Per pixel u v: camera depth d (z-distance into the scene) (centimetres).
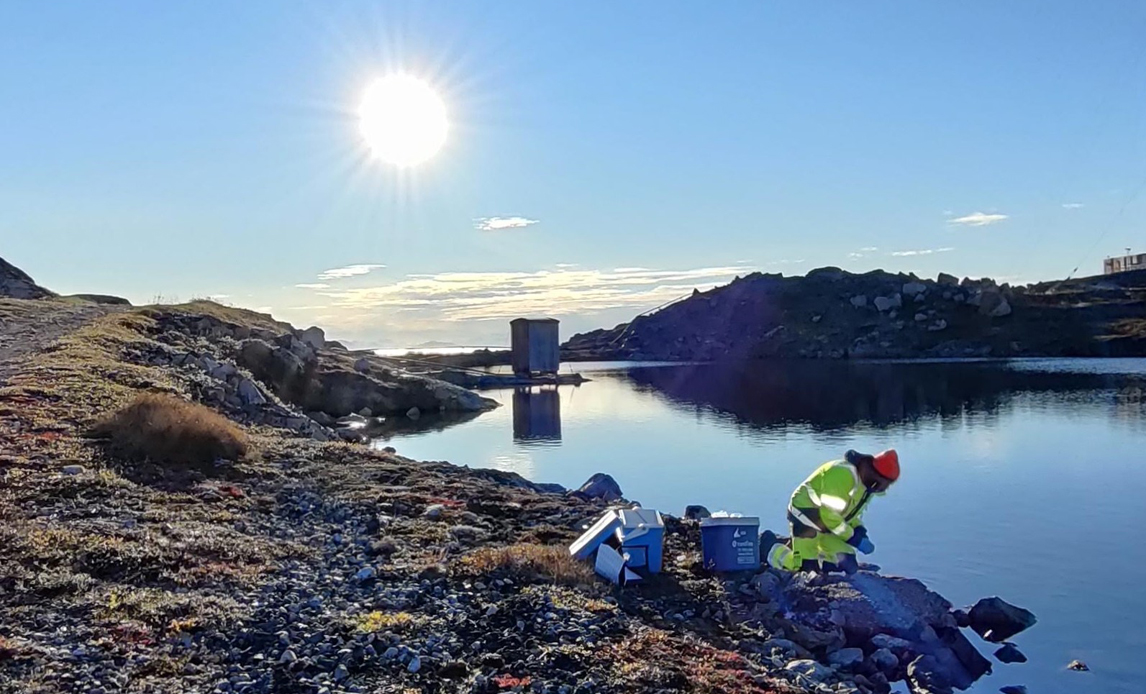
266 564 1170
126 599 955
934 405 6238
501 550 1260
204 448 1852
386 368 6494
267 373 5038
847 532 1375
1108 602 1611
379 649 901
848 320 18750
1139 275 18775
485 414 6031
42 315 4259
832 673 1073
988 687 1204
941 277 19025
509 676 848
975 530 2236
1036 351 15950
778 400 7119
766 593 1293
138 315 4438
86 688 751
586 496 2200
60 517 1260
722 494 2828
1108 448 3888
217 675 813
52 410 1967
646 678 859
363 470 2022
